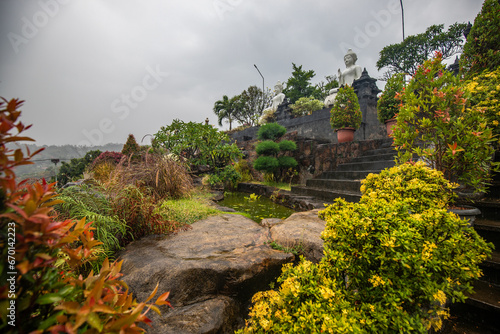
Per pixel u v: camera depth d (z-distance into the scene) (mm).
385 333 1103
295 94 22562
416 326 1157
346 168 5848
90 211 2223
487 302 1624
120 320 618
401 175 2197
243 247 2203
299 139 8352
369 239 1265
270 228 2803
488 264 1899
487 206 2357
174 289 1603
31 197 624
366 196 1999
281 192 6332
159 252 2037
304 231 2396
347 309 1113
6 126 544
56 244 663
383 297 1187
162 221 2557
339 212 1465
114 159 6906
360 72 12617
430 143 2535
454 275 1340
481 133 2111
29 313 616
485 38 3271
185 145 6926
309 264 1355
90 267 1836
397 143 2707
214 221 3115
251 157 10172
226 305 1604
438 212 1397
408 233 1197
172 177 4285
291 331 1025
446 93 2301
